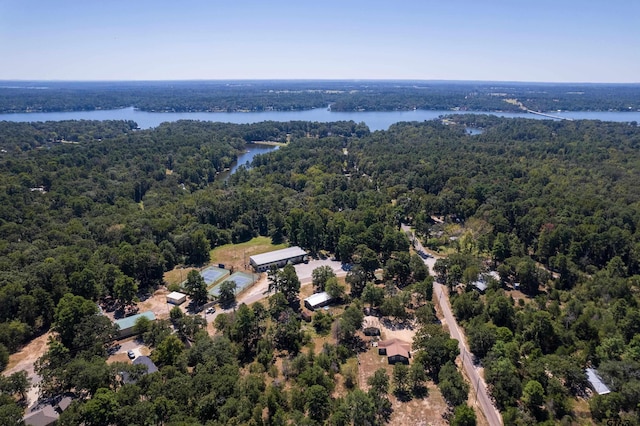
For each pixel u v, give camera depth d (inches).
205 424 2667.3
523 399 3102.9
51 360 3294.8
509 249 5733.3
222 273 5565.9
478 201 7696.9
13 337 3860.7
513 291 5059.1
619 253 5625.0
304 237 6328.7
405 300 4473.4
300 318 4431.6
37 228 6200.8
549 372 3486.7
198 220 7175.2
